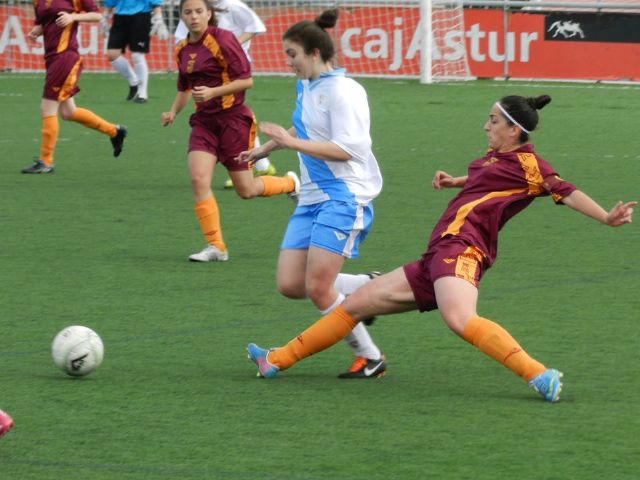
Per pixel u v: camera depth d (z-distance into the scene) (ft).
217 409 55.57
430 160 141.90
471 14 223.10
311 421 53.72
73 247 96.22
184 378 61.00
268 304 77.77
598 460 48.52
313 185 62.18
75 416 54.44
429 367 63.16
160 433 52.03
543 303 77.30
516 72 223.10
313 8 233.14
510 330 70.49
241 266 89.71
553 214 109.91
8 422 49.06
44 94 132.26
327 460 48.57
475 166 59.52
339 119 60.64
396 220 107.14
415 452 49.55
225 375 61.67
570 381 60.08
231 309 76.38
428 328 71.46
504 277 84.94
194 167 90.79
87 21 130.11
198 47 91.45
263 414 54.80
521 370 56.44
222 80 91.71
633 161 139.64
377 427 52.85
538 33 220.84
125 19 193.26
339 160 60.70
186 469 47.55
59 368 60.64
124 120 176.35
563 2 218.59
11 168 136.87
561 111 183.32
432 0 221.05
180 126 171.73
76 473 47.16
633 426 52.85
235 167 94.07
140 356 65.31
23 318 73.87
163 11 240.12
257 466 47.88
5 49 241.76
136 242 98.48
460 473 47.03
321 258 61.21
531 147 58.85
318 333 59.88
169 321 73.20
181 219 108.68
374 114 180.96
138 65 194.59
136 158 144.97
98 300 78.69
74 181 128.67
